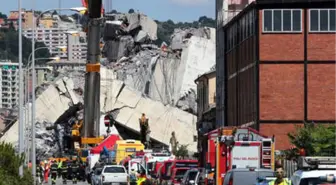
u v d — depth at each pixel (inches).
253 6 5772.6
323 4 5669.3
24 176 3853.3
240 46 6378.0
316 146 4094.5
